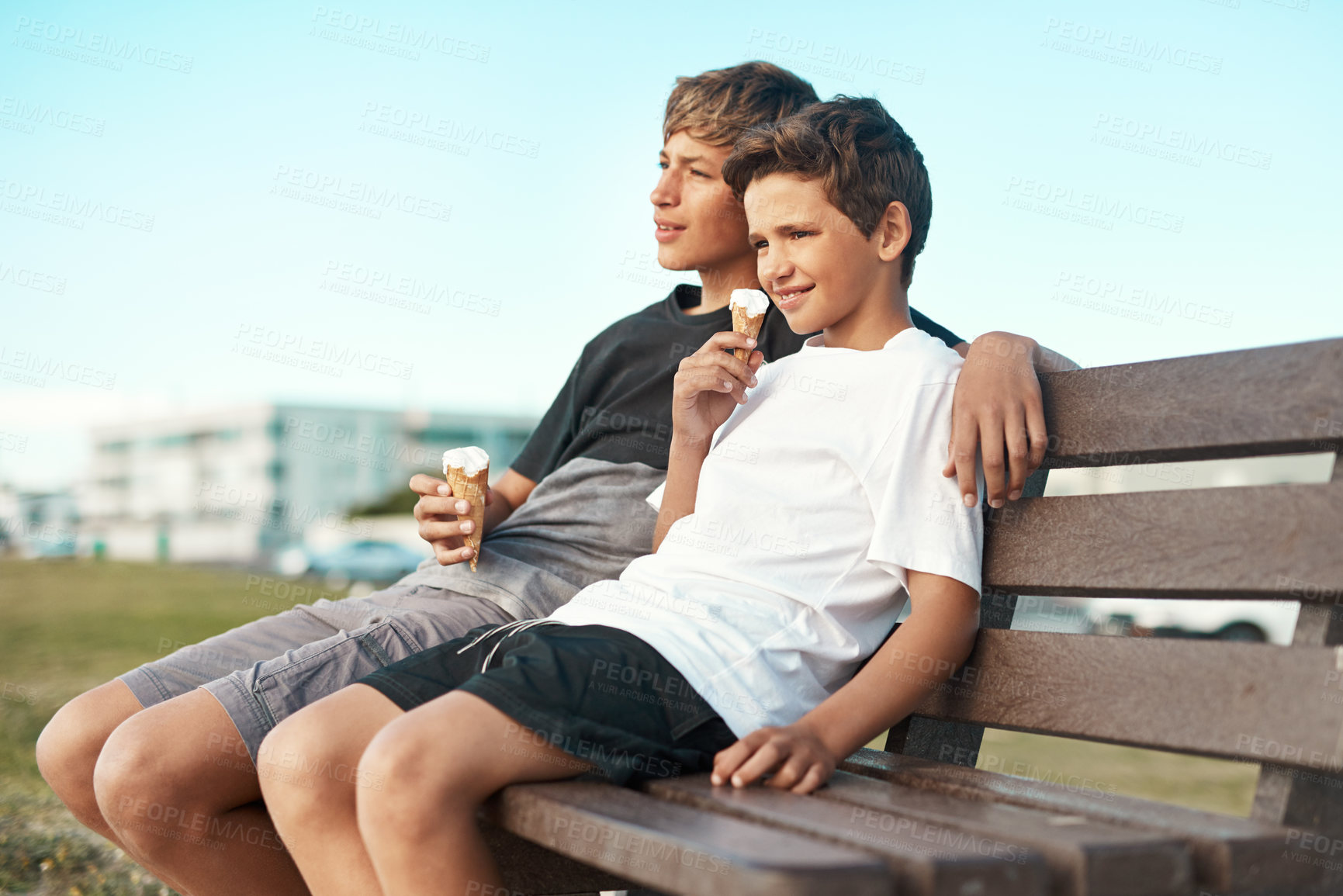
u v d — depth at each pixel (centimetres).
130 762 139
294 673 153
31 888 242
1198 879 93
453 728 110
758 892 74
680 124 205
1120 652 122
